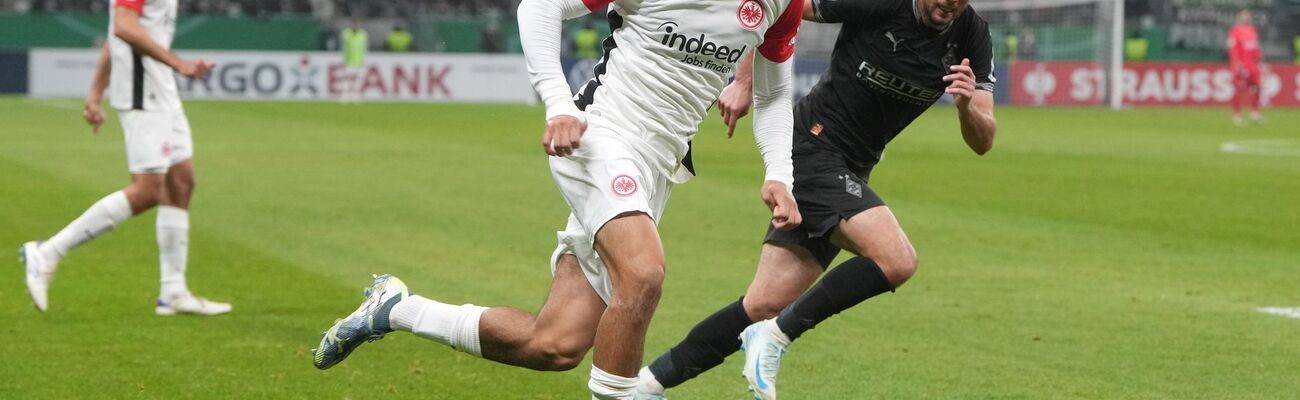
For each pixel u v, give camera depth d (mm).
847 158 19188
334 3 127625
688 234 36406
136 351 21672
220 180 48938
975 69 19078
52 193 44500
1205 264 32250
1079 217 41281
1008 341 23062
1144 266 31812
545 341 15648
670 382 17984
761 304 18266
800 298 17609
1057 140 76938
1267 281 29859
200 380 19766
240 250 32844
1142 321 24984
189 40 122000
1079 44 126375
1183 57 135625
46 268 23828
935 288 28281
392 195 45000
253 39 123188
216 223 37625
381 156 59531
